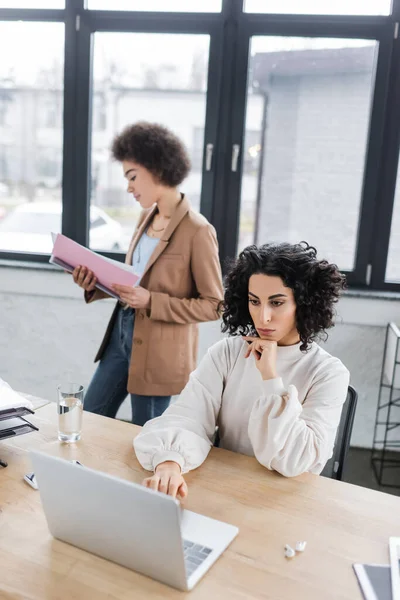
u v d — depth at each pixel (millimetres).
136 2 2555
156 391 1800
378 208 2572
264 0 2467
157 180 1749
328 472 1313
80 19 2598
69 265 1705
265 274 1157
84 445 1217
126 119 2684
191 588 793
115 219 2805
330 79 2484
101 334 2809
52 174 2824
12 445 1206
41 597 768
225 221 2678
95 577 811
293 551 875
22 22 2678
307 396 1231
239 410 1276
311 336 1235
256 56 2512
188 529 923
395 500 1055
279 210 2646
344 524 969
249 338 1227
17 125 2793
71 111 2709
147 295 1711
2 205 2896
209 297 1771
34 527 924
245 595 786
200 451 1155
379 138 2490
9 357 2922
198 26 2512
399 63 2430
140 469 1121
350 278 2641
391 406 2656
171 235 1755
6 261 2852
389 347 2447
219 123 2594
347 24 2412
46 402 1449
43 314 2832
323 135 2541
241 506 1010
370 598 783
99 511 801
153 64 2598
